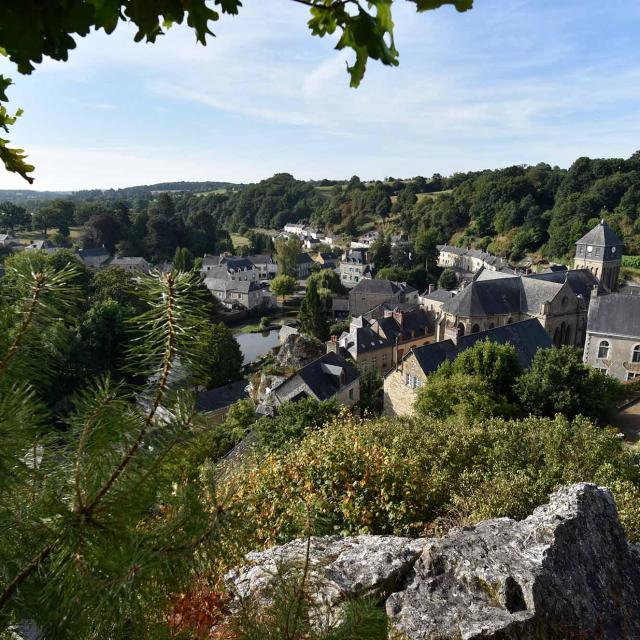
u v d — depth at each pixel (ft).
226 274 355.56
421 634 21.74
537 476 54.49
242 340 274.57
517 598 22.62
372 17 8.95
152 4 8.37
